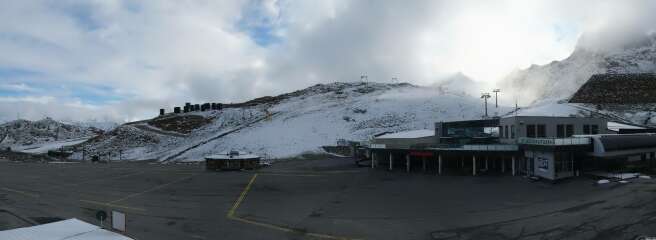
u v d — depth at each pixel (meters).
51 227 22.14
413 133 73.94
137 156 115.44
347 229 30.48
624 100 156.88
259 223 33.09
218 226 32.53
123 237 20.78
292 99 180.38
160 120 164.50
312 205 39.12
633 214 28.75
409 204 37.38
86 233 21.16
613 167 45.06
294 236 29.31
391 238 28.02
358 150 78.19
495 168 53.84
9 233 21.03
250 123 135.12
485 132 67.12
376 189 45.66
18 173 73.50
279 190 48.28
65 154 123.75
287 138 109.44
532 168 46.34
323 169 66.38
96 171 74.94
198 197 45.19
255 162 72.12
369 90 182.00
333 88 197.75
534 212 31.75
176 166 81.44
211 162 71.75
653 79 178.25
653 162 48.12
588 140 44.66
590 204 32.38
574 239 25.48
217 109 179.00
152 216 36.50
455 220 31.34
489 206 34.69
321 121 125.44
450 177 50.44
